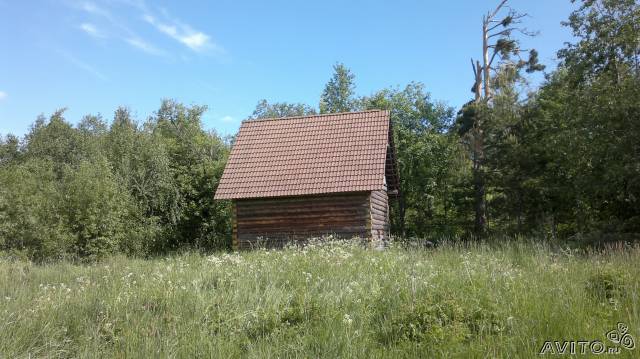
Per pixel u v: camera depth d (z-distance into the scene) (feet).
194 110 144.97
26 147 130.72
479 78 122.42
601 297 25.36
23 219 77.15
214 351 19.44
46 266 57.36
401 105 134.10
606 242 58.29
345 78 156.66
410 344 19.86
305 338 20.59
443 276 29.60
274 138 80.23
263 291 27.76
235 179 74.59
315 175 71.97
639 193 74.28
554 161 88.17
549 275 30.86
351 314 23.16
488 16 123.44
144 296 26.86
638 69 74.59
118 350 20.22
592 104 72.23
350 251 46.19
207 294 26.66
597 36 80.89
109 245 80.94
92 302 26.21
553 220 93.35
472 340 19.94
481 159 105.60
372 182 68.74
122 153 107.86
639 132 67.41
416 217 128.57
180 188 110.63
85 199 80.23
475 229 107.76
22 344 20.67
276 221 71.97
